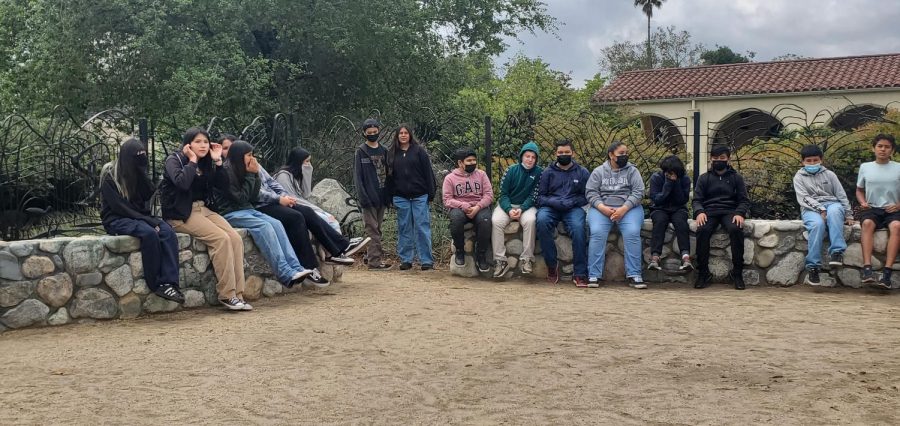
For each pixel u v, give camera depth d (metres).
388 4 19.30
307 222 7.87
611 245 8.58
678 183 8.31
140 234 6.48
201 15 18.20
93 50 17.59
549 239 8.49
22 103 18.45
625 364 4.88
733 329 5.91
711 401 4.10
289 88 20.41
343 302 7.19
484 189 9.02
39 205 8.23
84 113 18.28
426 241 9.38
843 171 9.50
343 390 4.44
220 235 6.81
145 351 5.38
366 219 9.53
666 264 8.42
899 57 24.02
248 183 7.39
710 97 24.16
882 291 7.75
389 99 21.55
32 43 18.17
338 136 12.88
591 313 6.63
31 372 4.87
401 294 7.64
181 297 6.59
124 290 6.45
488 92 21.45
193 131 6.91
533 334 5.79
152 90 18.09
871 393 4.17
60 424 3.92
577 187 8.61
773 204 9.30
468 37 21.86
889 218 7.73
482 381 4.57
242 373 4.80
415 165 9.30
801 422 3.74
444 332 5.89
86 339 5.75
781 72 25.11
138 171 6.60
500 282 8.56
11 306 5.99
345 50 19.78
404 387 4.48
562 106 18.69
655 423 3.79
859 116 10.98
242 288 6.94
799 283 8.11
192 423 3.92
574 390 4.35
